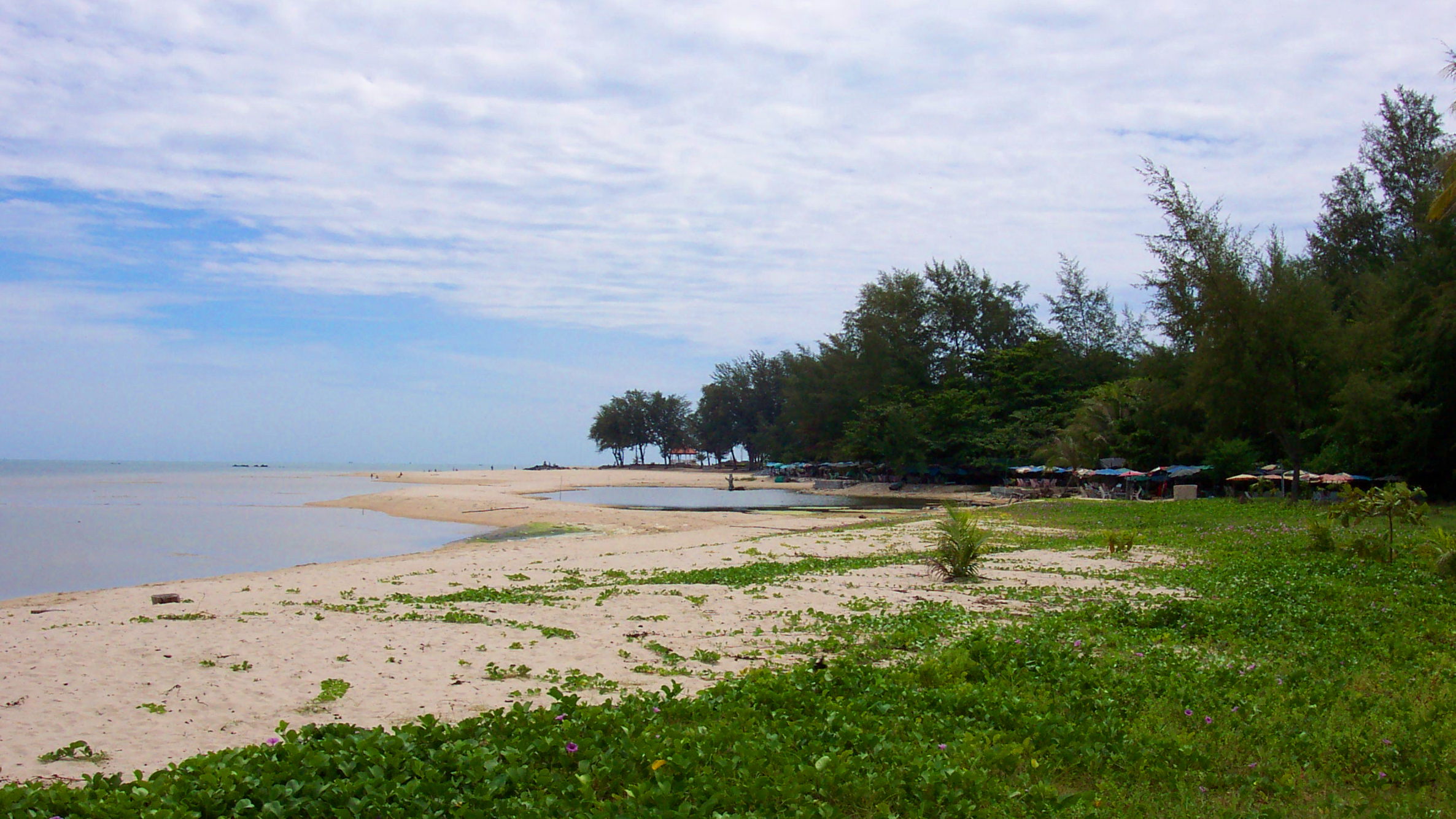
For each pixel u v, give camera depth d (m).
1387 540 21.97
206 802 6.08
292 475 136.62
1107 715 8.35
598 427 170.75
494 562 23.70
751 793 6.21
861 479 90.56
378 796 6.22
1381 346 42.66
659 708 8.59
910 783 6.43
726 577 19.61
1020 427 75.44
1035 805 6.13
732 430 138.75
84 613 15.39
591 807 6.11
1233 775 6.91
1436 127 51.84
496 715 8.09
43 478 115.06
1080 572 19.78
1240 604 14.57
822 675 9.83
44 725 8.77
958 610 14.78
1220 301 43.31
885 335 89.81
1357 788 6.84
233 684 10.27
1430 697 9.05
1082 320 82.81
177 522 44.16
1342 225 57.81
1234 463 52.16
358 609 15.59
